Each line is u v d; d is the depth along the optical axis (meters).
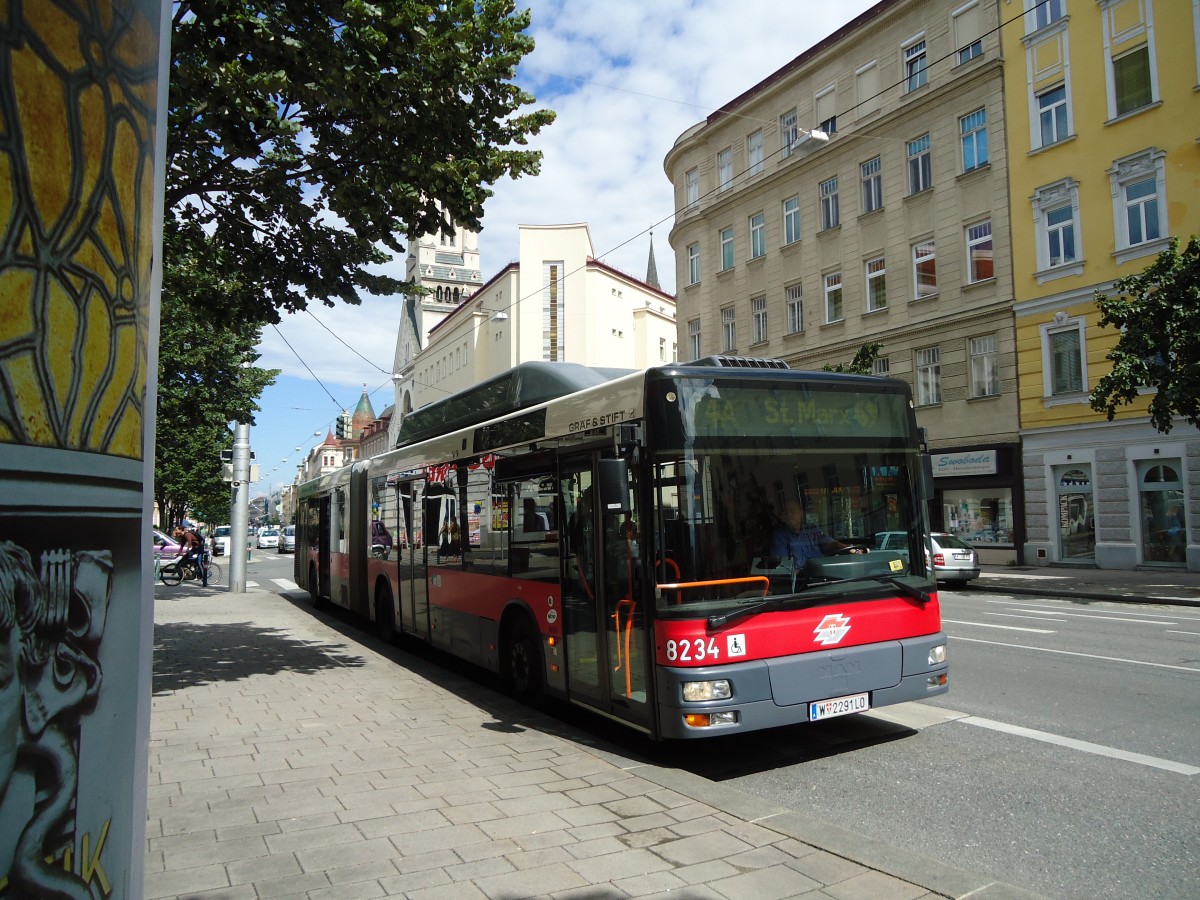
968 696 8.27
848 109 29.95
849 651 6.19
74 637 1.86
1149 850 4.50
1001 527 25.72
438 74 8.45
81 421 1.90
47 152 1.78
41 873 1.74
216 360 24.89
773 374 6.41
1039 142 24.58
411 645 12.61
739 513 6.07
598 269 58.16
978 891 3.85
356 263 10.82
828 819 5.17
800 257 32.06
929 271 27.61
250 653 11.68
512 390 9.06
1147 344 17.38
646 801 5.20
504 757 6.28
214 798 5.30
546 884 3.99
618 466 5.94
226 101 7.46
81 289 1.90
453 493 9.97
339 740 6.80
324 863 4.25
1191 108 21.30
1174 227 21.62
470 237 96.31
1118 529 22.62
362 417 136.50
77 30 1.89
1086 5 23.48
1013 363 25.17
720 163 35.97
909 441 6.88
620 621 6.45
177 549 31.84
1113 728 6.95
